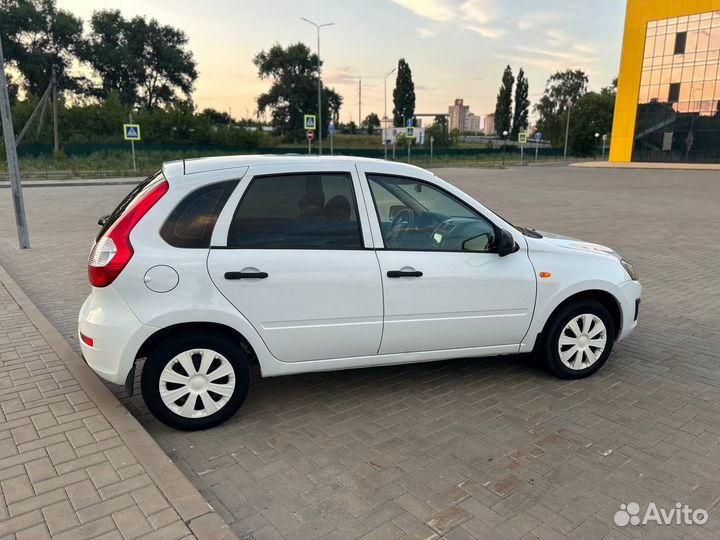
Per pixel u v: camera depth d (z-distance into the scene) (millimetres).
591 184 28016
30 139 45469
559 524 2666
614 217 14805
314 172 3637
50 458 2990
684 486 2977
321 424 3672
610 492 2920
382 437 3498
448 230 3936
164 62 69062
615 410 3867
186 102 63781
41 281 7449
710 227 13055
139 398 4020
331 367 3756
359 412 3842
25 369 4188
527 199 19828
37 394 3766
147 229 3336
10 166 9391
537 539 2562
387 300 3697
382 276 3662
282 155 3854
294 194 3576
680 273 8227
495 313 3992
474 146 89438
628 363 4738
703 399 4051
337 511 2770
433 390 4191
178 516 2537
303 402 3994
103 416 3459
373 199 3732
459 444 3412
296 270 3496
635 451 3328
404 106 83812
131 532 2430
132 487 2744
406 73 82812
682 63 49531
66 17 60594
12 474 2844
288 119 69750
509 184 28094
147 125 53000
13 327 5133
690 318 6008
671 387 4258
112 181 28781
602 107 83938
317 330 3613
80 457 3004
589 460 3227
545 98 105188
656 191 23562
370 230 3689
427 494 2906
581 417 3764
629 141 54656
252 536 2588
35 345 4684
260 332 3512
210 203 3436
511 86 96562
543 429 3598
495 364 4707
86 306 3543
